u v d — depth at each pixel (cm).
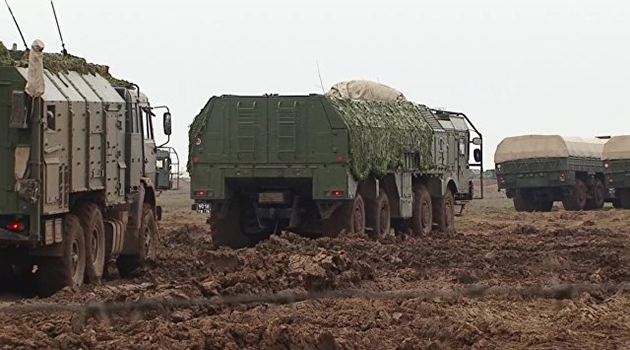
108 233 1914
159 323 1317
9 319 1348
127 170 2009
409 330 1386
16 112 1540
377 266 2092
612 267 2102
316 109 2603
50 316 1370
